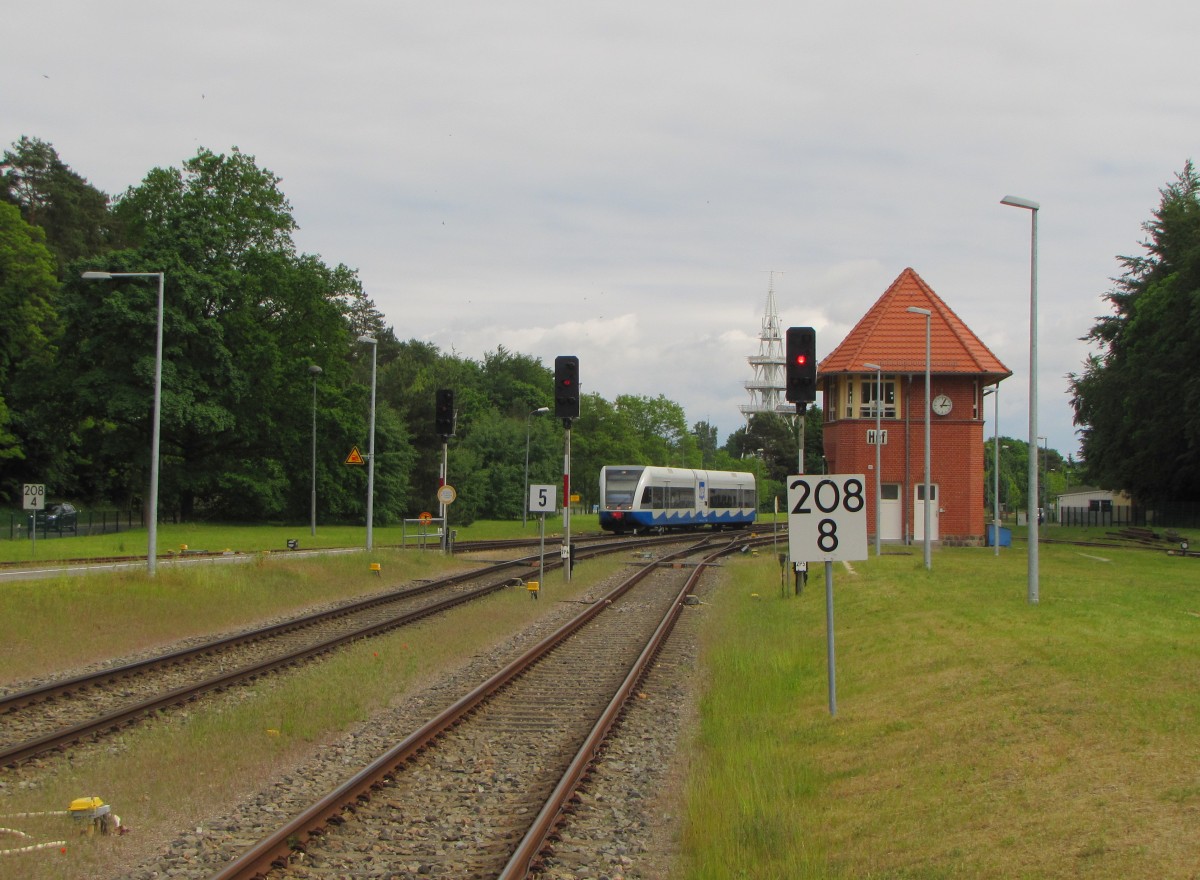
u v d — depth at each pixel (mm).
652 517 64812
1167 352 64250
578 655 18609
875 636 17891
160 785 10008
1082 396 77312
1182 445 67250
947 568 32406
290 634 20906
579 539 58844
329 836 8688
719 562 42031
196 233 59375
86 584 22312
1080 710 10656
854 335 51469
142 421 57500
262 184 64625
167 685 15438
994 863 7305
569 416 30641
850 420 49938
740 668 16312
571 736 12477
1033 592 20875
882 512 49906
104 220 80625
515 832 8852
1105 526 84625
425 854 8328
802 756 11211
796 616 23047
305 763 11055
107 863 8086
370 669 16156
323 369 66812
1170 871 6582
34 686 15398
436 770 10883
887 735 11367
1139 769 8641
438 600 27312
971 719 11133
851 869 7734
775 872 7809
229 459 66438
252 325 62000
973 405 49625
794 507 12930
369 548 38750
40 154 77562
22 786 10156
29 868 7766
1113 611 18812
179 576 24594
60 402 58125
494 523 89625
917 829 8352
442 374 94062
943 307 51469
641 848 8766
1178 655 12977
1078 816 7805
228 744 11531
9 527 52781
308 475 72438
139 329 55188
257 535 55969
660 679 16359
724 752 11406
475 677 16250
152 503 26172
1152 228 75250
